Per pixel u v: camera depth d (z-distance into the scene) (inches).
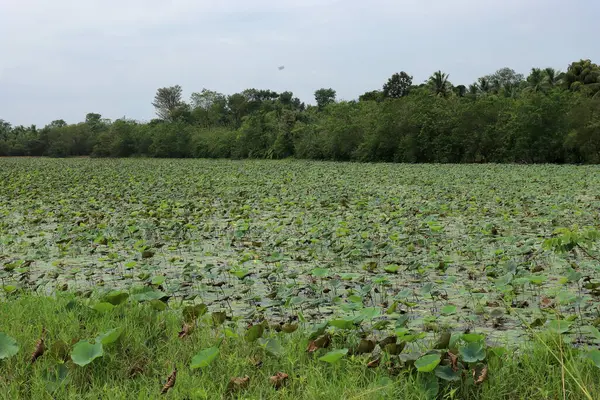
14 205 629.9
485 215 494.9
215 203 647.8
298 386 142.9
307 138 2107.5
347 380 141.7
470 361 141.3
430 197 639.8
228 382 141.8
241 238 406.6
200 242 397.1
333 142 1956.2
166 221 456.1
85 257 347.9
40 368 149.9
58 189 824.9
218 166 1601.9
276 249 364.2
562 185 774.5
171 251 365.4
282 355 158.6
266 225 447.8
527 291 249.1
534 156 1587.1
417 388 135.9
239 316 204.5
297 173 1169.4
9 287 222.5
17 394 135.0
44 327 176.9
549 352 150.4
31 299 217.0
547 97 1598.2
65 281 283.7
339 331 180.1
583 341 177.3
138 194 732.7
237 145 2410.2
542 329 189.2
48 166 1673.2
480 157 1747.0
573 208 511.2
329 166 1518.2
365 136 1862.7
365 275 286.4
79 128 3211.1
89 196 716.0
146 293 205.2
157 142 2726.4
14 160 2481.5
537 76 2397.9
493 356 148.8
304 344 167.0
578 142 1507.1
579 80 2215.8
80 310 198.4
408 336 157.3
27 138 3346.5
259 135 2351.1
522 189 717.3
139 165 1738.4
